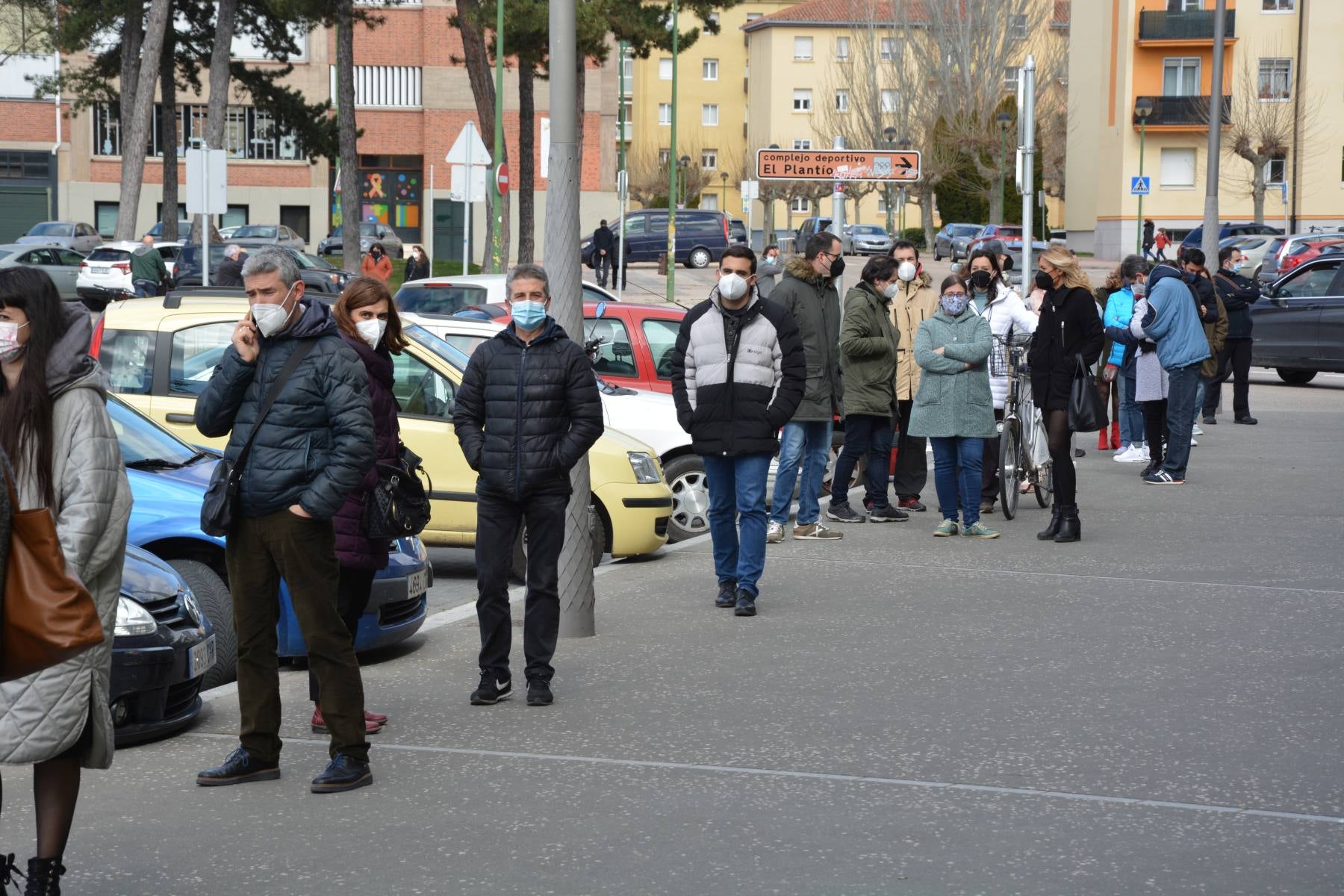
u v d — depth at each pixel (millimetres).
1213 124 34500
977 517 14039
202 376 12320
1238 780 6969
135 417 10336
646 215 66375
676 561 13008
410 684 8984
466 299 21562
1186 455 17438
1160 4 79812
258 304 6848
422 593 9914
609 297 20156
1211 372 21531
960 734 7734
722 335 10805
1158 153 80562
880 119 93312
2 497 4879
